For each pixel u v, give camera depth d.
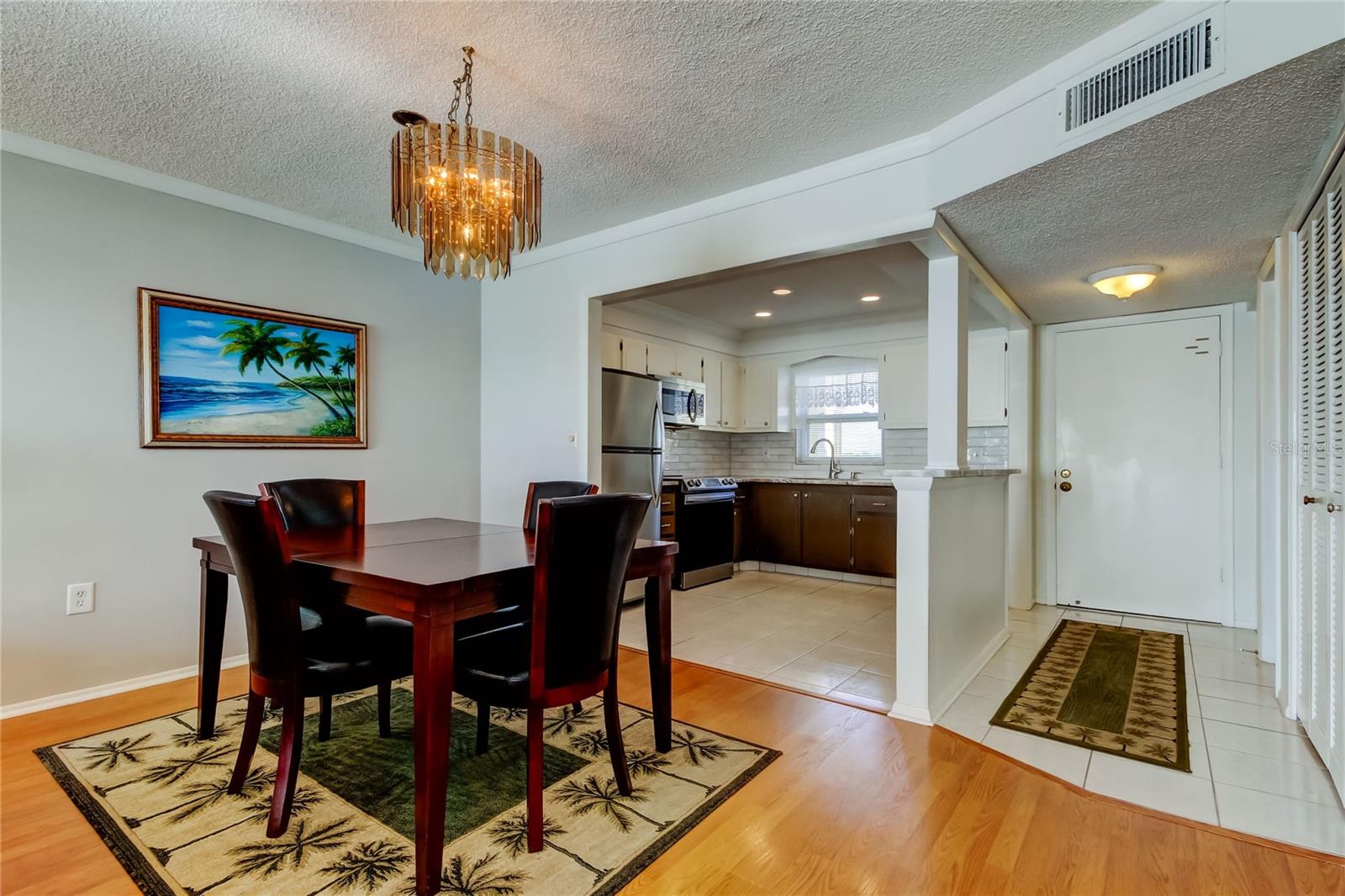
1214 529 4.08
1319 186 2.09
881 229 2.61
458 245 2.14
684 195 3.11
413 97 2.27
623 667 3.17
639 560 2.10
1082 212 2.50
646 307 5.11
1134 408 4.33
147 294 2.84
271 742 2.29
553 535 1.67
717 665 3.19
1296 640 2.53
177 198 2.95
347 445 3.55
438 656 1.55
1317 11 1.52
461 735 2.38
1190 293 3.75
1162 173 2.15
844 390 6.06
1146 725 2.49
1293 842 1.72
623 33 1.91
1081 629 3.93
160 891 1.50
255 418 3.19
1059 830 1.77
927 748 2.26
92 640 2.71
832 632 3.79
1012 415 4.55
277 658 1.78
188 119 2.42
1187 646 3.57
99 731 2.36
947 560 2.73
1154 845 1.70
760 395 6.25
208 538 2.37
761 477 6.09
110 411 2.76
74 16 1.83
